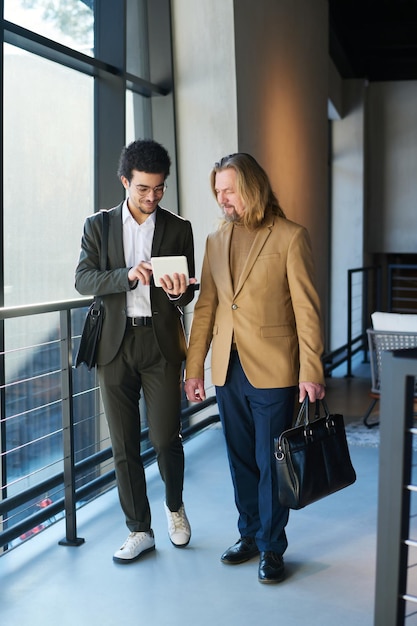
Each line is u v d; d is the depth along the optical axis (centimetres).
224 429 281
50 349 419
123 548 292
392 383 146
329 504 360
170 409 291
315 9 725
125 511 295
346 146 1033
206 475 406
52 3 416
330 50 908
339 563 292
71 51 409
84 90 446
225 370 270
